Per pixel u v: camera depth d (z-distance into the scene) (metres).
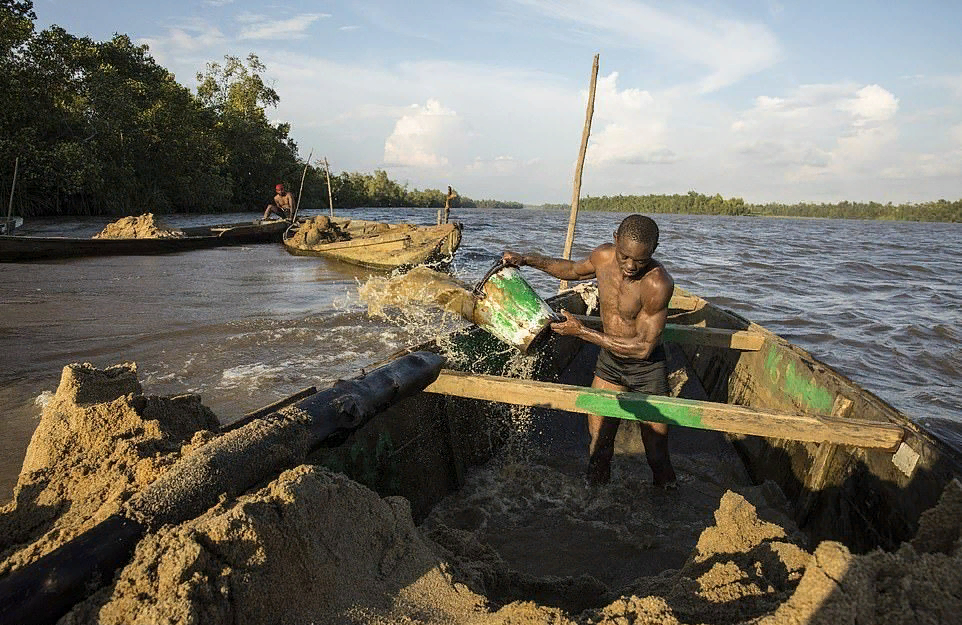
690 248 25.45
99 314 8.55
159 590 1.61
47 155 25.78
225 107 46.56
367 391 3.05
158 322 8.23
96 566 1.68
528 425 5.29
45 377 5.89
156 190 33.84
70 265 13.19
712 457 4.96
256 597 1.74
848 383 3.92
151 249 15.62
